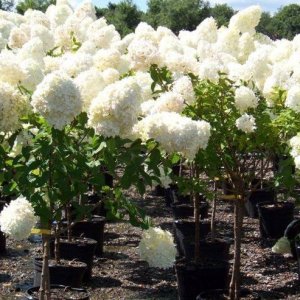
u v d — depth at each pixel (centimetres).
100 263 552
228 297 423
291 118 366
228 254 530
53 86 255
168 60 401
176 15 3275
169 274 525
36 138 276
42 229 322
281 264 552
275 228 650
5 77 297
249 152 406
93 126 268
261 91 443
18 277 510
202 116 366
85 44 580
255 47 614
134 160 278
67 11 755
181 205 696
